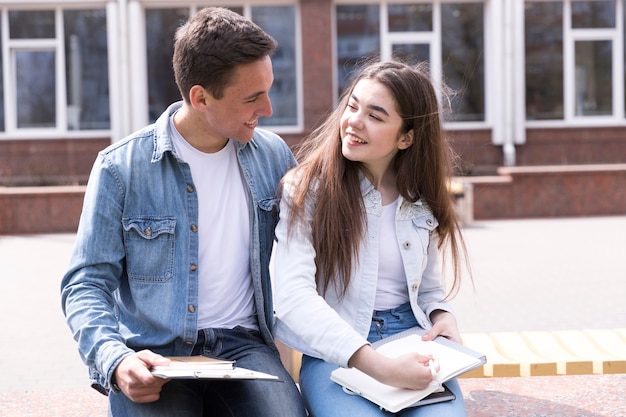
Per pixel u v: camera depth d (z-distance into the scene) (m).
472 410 3.57
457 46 16.14
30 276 9.07
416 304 2.98
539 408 3.58
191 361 2.53
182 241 2.77
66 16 15.91
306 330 2.68
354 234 2.88
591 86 16.38
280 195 2.95
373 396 2.60
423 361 2.61
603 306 6.96
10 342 6.19
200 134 2.81
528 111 16.39
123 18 15.56
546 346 4.11
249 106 2.68
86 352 2.53
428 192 3.03
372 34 16.08
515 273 8.59
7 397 3.95
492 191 13.91
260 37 2.63
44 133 16.05
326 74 15.75
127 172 2.75
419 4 16.06
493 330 6.23
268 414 2.68
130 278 2.77
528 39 16.28
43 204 13.27
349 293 2.92
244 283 2.92
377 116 2.83
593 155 16.16
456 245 3.13
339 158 2.91
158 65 16.05
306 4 15.63
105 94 16.06
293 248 2.84
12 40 15.91
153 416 2.57
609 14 16.28
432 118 2.95
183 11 15.96
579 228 12.30
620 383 3.88
